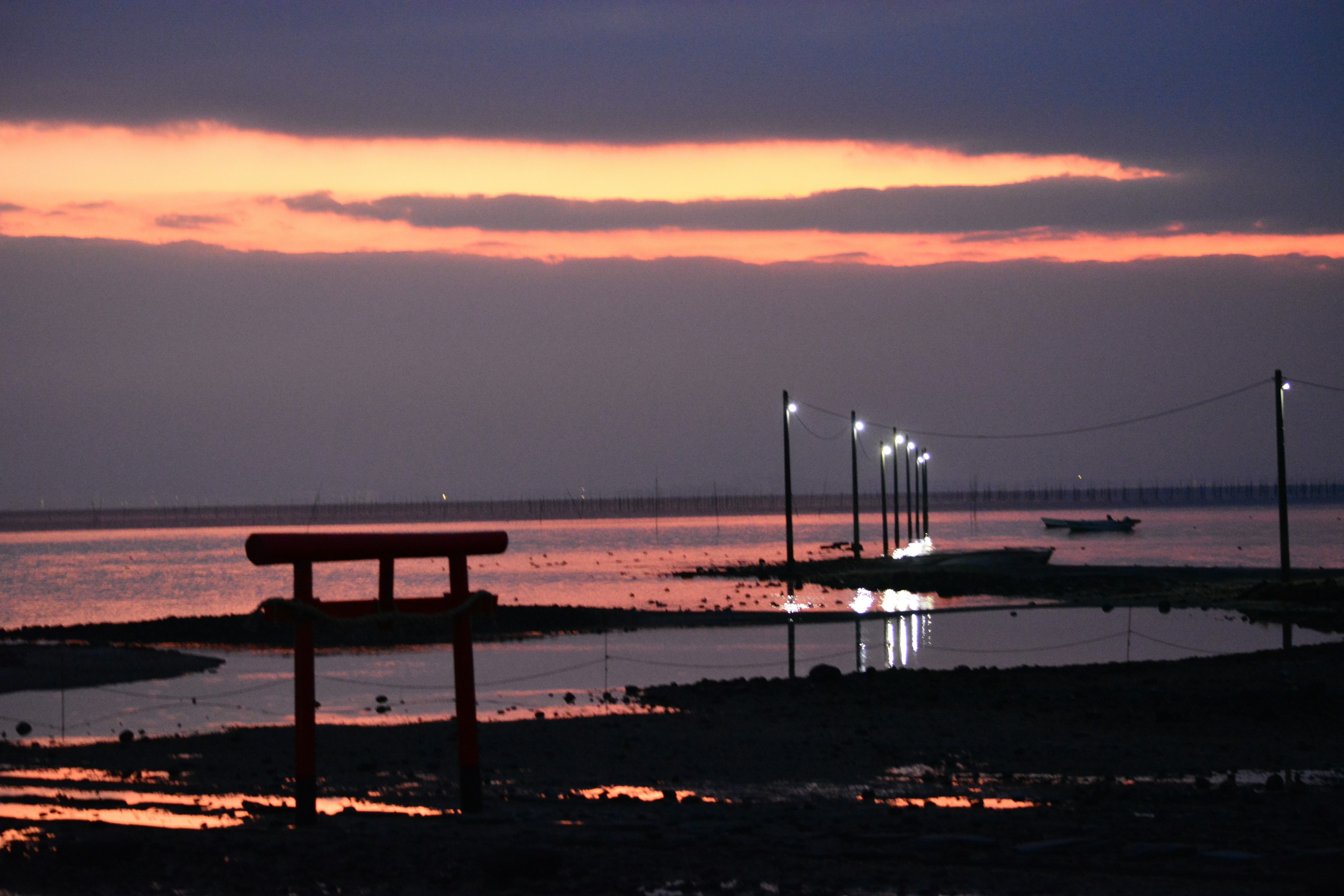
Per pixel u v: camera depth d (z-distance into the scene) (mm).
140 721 48094
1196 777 28594
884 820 23375
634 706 46094
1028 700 42000
